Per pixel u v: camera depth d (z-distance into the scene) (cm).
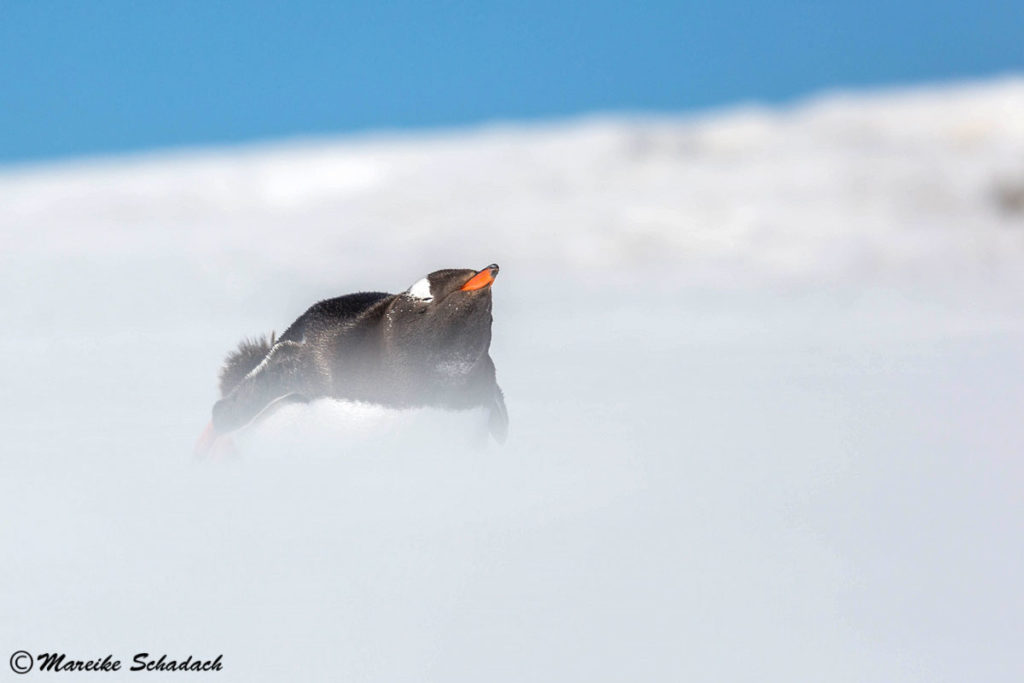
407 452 1931
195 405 2834
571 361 3509
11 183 10712
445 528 1323
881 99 10338
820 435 1969
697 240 6819
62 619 1027
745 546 1171
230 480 1742
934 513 1295
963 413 2162
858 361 3166
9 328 5122
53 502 1591
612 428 2195
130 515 1483
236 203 9131
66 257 7438
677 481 1580
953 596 970
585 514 1370
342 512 1452
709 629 909
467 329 1884
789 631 894
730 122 10025
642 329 4384
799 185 7838
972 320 4216
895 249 6334
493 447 2027
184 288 6319
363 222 8050
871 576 1041
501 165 9262
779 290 5494
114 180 10212
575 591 1037
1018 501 1353
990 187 7338
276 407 1948
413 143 10706
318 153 10575
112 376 3500
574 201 7988
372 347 1920
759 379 2881
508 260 6762
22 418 2661
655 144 9500
